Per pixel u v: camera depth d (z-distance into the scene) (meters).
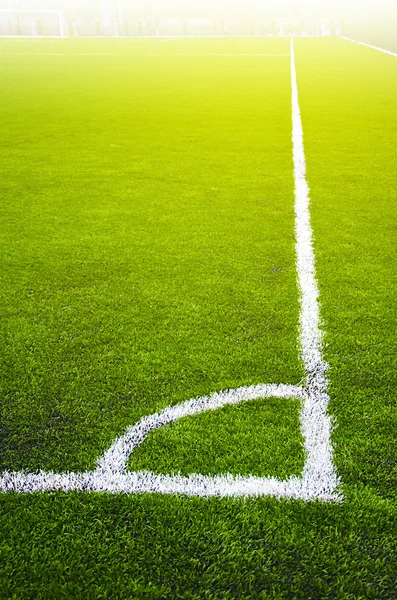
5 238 4.07
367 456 2.05
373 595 1.60
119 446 2.13
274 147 6.56
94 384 2.47
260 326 2.91
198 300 3.17
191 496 1.91
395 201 4.72
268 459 2.05
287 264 3.62
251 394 2.40
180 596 1.60
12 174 5.63
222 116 8.49
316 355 2.66
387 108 8.81
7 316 3.03
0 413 2.30
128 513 1.85
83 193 5.07
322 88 11.36
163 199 4.89
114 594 1.61
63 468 2.04
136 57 19.67
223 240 4.01
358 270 3.51
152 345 2.75
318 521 1.81
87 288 3.33
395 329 2.86
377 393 2.39
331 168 5.70
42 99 10.21
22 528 1.81
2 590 1.62
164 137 7.14
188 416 2.28
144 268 3.59
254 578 1.65
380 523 1.80
